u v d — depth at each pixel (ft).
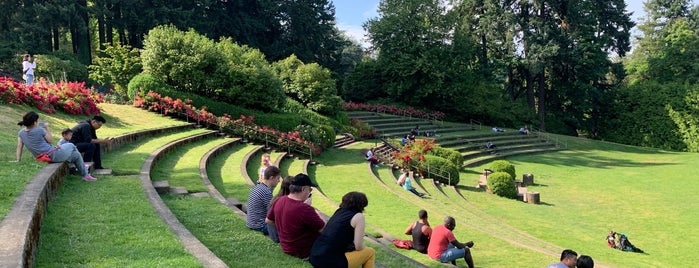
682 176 102.06
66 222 23.18
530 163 115.24
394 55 164.55
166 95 88.28
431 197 67.00
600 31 199.11
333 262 20.04
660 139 173.99
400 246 37.45
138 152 50.98
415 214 50.85
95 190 30.78
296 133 88.07
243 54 101.55
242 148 77.00
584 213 67.26
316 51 199.82
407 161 86.94
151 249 19.77
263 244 24.12
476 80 175.11
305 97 121.49
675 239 55.16
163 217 25.54
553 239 52.42
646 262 45.65
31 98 61.41
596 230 58.18
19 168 29.17
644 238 55.36
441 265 33.71
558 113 195.00
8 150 36.81
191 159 55.26
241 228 26.99
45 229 21.81
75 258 18.42
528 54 171.32
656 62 197.98
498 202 71.97
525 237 49.52
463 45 166.40
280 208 22.68
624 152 146.20
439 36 162.50
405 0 164.25
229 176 51.49
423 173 85.35
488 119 177.06
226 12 172.45
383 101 167.32
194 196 35.81
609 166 115.55
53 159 31.86
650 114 177.37
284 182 25.12
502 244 42.24
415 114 162.09
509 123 177.99
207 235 25.35
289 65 126.52
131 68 99.40
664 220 64.28
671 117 171.53
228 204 33.99
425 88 161.27
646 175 102.73
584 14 178.91
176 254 19.29
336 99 122.11
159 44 91.71
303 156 88.22
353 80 172.86
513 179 84.38
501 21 174.40
